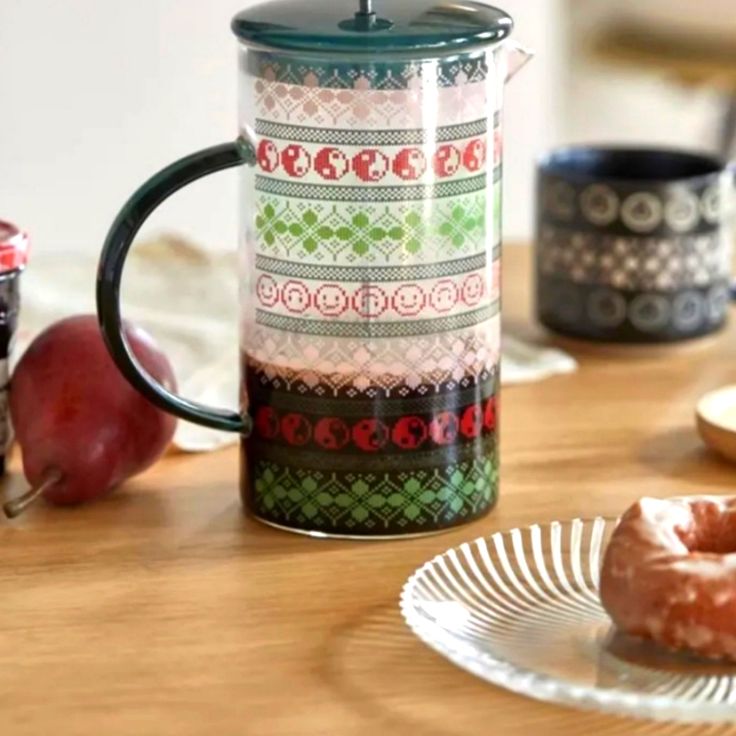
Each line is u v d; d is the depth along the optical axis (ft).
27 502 4.08
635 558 3.38
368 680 3.33
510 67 4.15
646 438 4.76
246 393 4.07
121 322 3.98
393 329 3.87
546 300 5.62
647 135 12.76
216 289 5.95
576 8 11.34
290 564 3.89
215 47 7.52
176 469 4.51
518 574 3.71
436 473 3.99
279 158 3.83
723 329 5.69
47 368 4.16
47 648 3.46
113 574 3.84
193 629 3.55
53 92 7.41
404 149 3.78
